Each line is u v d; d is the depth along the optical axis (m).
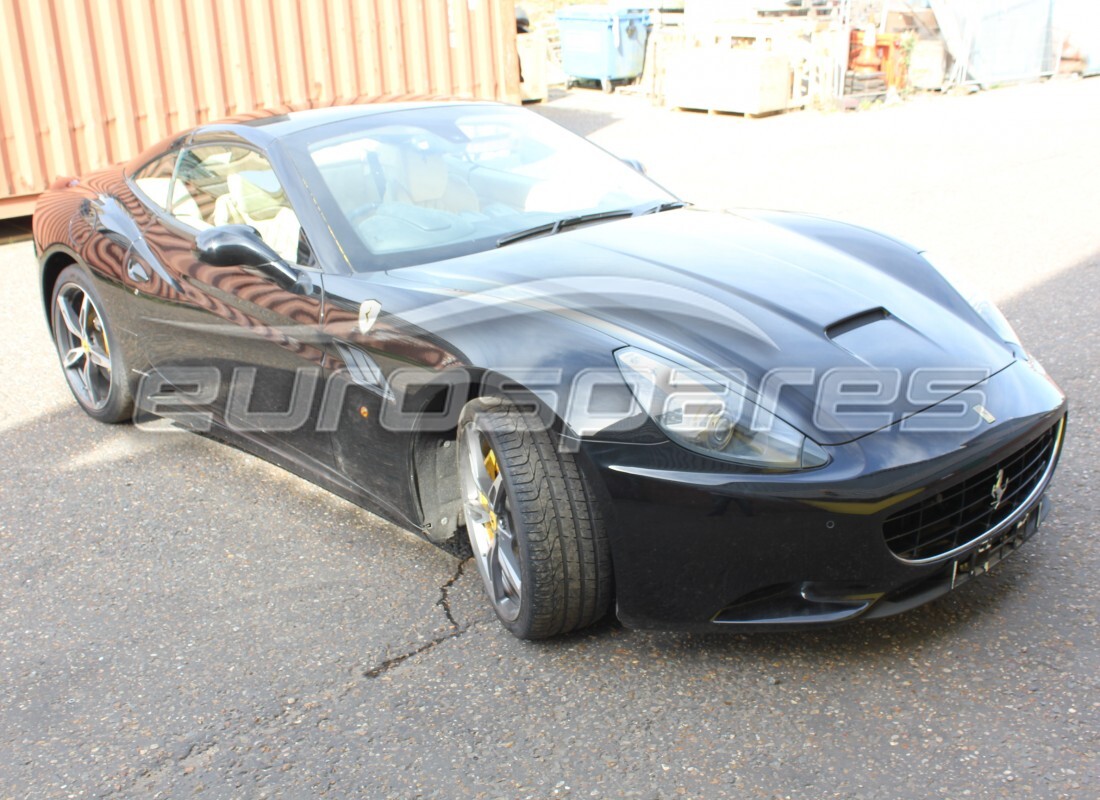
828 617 2.56
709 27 14.20
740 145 11.20
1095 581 3.03
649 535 2.60
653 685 2.74
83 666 3.02
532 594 2.76
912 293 3.16
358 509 3.91
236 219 3.83
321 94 9.80
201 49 9.02
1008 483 2.76
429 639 3.03
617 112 14.15
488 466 2.97
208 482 4.21
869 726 2.52
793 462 2.48
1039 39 14.83
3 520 3.97
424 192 3.63
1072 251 6.51
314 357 3.37
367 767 2.52
